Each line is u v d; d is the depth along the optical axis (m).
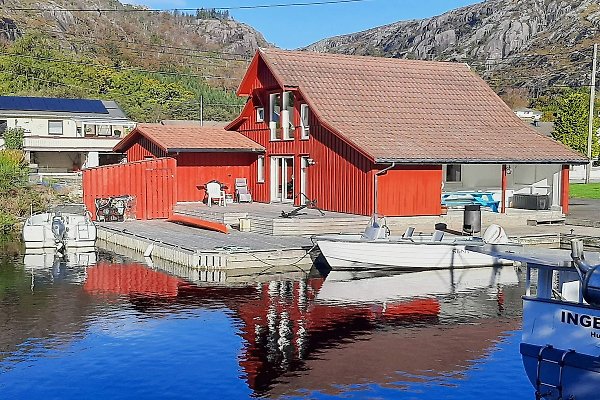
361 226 26.75
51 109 59.66
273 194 33.91
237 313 16.92
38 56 92.62
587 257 12.71
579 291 11.66
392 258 21.70
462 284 20.48
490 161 28.41
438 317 16.70
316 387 12.08
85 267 23.19
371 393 11.80
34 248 27.50
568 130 70.38
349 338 14.93
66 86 85.31
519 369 13.03
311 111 30.27
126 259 24.81
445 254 21.97
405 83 33.53
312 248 22.67
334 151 29.16
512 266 22.81
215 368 13.02
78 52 119.81
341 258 21.75
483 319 16.55
